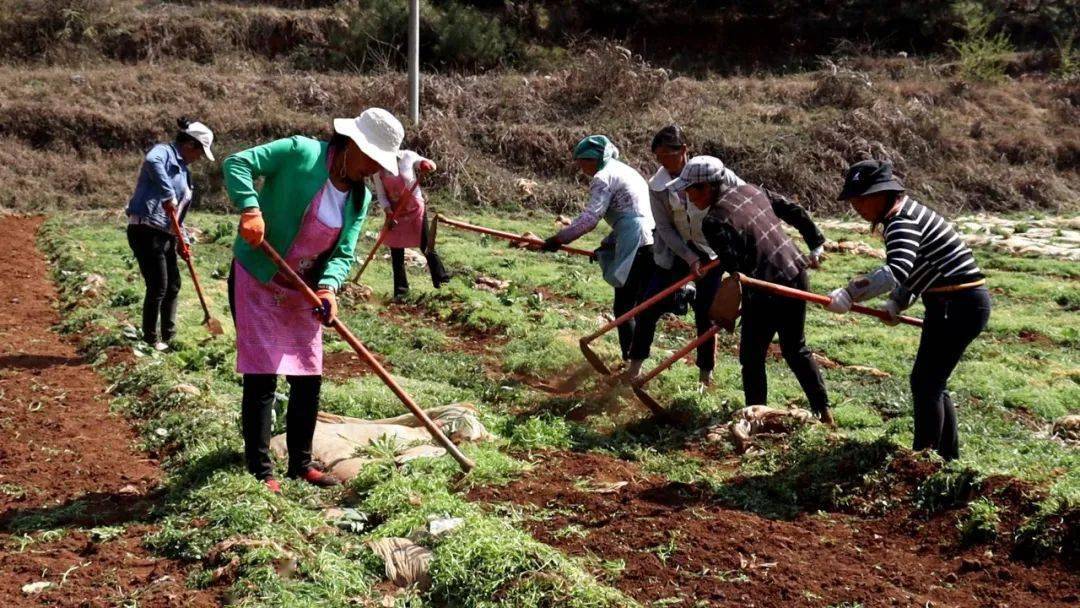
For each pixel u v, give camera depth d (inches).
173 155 355.6
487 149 902.4
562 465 258.8
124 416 291.3
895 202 243.8
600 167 340.8
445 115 923.4
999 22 1263.5
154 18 1130.7
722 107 1005.2
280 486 230.4
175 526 204.5
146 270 354.3
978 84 1087.0
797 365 287.0
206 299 441.7
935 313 242.8
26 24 1114.7
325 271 229.0
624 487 242.5
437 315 445.4
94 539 204.5
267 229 222.2
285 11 1175.0
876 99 1012.5
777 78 1138.7
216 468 235.9
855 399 339.0
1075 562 198.5
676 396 308.0
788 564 200.8
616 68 990.4
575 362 348.8
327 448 253.0
